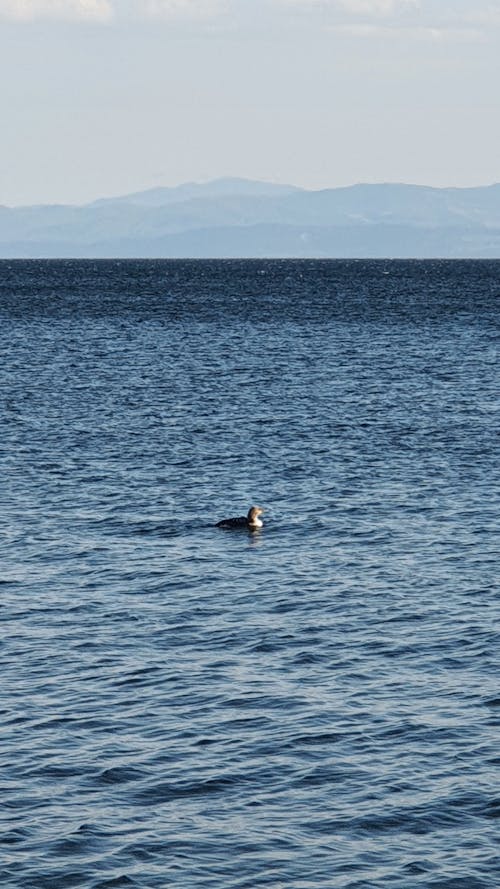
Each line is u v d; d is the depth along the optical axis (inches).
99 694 1731.1
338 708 1683.1
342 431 3855.8
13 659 1867.6
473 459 3415.4
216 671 1820.9
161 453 3489.2
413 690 1748.3
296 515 2778.1
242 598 2174.0
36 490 3021.7
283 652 1903.3
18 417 4065.0
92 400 4463.6
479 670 1822.1
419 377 5187.0
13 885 1263.5
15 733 1601.9
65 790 1454.2
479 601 2150.6
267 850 1328.7
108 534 2615.7
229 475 3201.3
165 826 1376.7
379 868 1298.0
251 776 1488.7
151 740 1583.4
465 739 1583.4
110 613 2090.3
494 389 4820.4
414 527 2669.8
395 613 2086.6
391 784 1467.8
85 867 1295.5
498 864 1302.9
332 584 2253.9
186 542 2554.1
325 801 1432.1
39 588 2231.8
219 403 4414.4
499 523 2699.3
